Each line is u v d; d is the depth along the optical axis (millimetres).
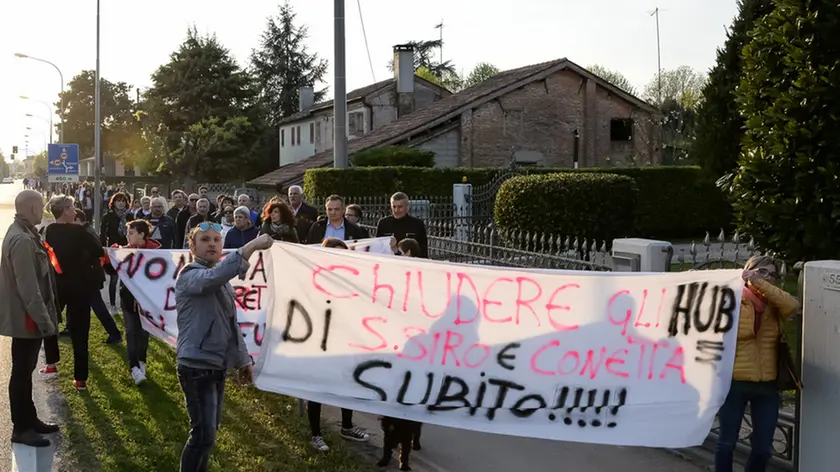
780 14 8141
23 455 6113
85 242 7887
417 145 30484
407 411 5480
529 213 15969
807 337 4809
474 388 5391
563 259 7988
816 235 7578
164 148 50875
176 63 52000
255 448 6250
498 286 5359
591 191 15906
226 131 51188
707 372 5051
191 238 5082
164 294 7691
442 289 5438
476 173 24297
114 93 89688
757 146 8375
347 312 5543
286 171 33719
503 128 31734
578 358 5258
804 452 4859
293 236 8633
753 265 4953
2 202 63125
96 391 7871
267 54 71250
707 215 24672
